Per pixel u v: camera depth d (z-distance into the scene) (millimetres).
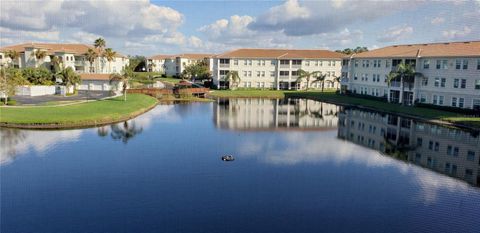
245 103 74125
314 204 20672
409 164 29406
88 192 21906
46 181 24000
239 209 19734
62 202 20484
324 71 100188
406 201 21234
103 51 114500
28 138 36344
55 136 37656
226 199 21156
